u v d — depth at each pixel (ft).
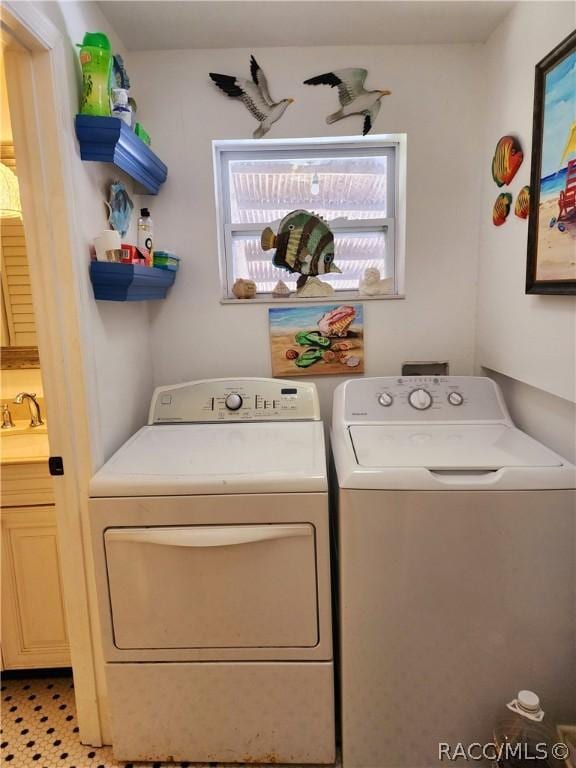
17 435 6.43
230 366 6.70
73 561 4.76
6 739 5.24
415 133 6.24
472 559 4.17
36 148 4.04
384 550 4.22
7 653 5.79
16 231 6.39
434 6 5.25
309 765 4.79
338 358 6.68
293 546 4.34
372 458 4.44
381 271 6.97
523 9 5.05
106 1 4.94
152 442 5.31
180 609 4.49
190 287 6.53
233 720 4.71
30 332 6.66
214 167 6.32
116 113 4.70
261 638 4.52
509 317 5.55
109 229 5.07
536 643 4.27
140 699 4.70
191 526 4.35
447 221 6.44
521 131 5.17
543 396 5.10
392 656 4.38
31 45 3.82
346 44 6.03
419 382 5.78
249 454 4.87
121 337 5.48
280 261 6.68
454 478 4.15
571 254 4.16
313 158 6.73
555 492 4.06
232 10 5.21
